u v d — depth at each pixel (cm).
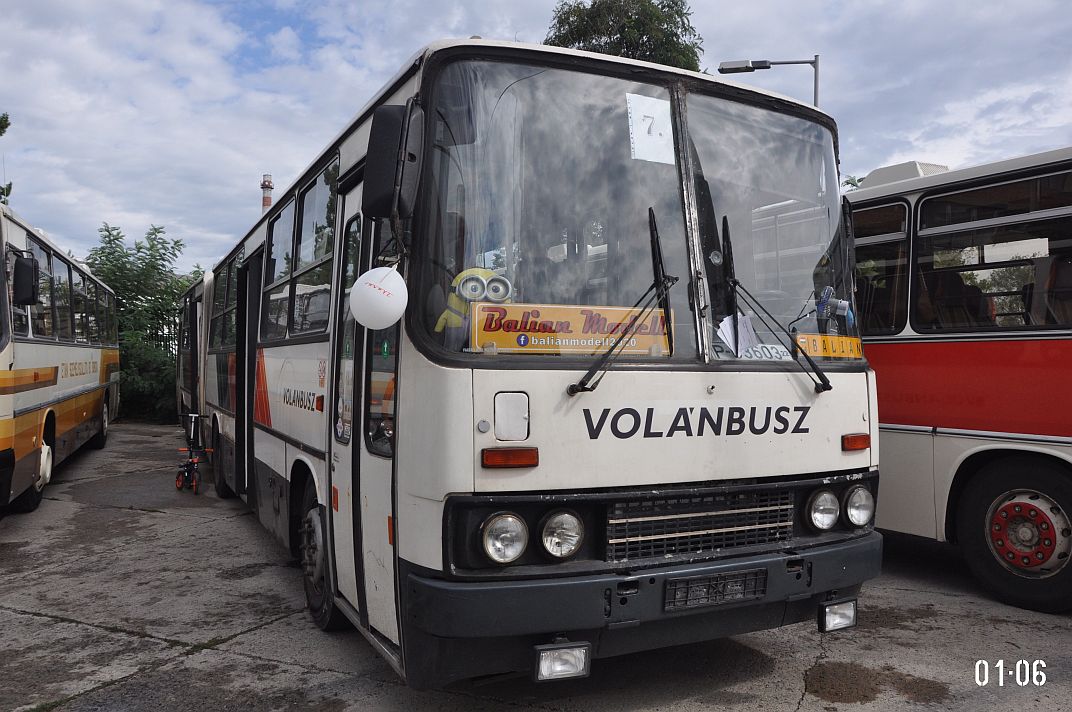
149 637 523
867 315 655
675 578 346
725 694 416
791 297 419
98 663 480
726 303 392
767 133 433
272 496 661
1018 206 560
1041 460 542
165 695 432
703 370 372
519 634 322
